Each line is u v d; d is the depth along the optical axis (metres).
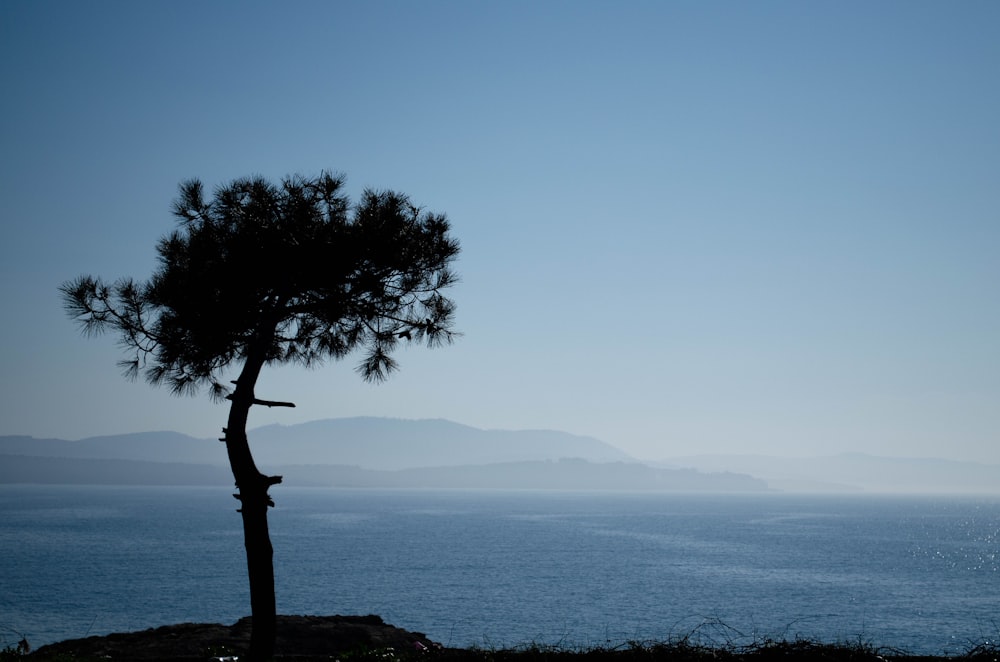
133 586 89.38
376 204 15.73
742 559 136.25
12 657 16.53
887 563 136.12
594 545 162.75
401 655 14.23
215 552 134.25
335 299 15.50
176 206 15.62
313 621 22.50
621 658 12.97
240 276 15.16
